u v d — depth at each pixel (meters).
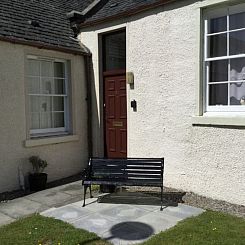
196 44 6.09
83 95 8.48
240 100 5.81
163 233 4.47
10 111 6.80
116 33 8.16
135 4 7.48
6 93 6.72
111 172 6.11
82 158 8.46
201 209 5.47
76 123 8.29
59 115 8.18
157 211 5.39
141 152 7.30
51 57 7.69
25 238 4.39
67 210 5.50
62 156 7.94
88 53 8.41
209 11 6.03
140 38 7.15
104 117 8.52
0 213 5.51
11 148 6.84
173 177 6.68
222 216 5.09
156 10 6.76
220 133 5.84
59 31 8.31
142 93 7.19
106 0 9.20
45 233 4.54
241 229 4.57
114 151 8.30
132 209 5.50
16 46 6.87
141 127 7.26
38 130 7.65
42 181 6.92
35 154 7.30
